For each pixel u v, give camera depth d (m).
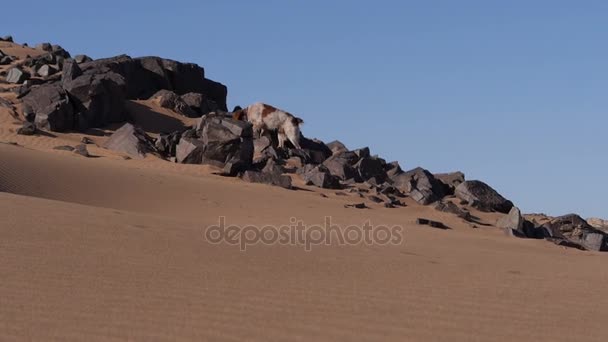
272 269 10.58
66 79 43.41
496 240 22.11
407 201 33.94
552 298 9.57
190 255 11.20
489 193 36.06
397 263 12.30
